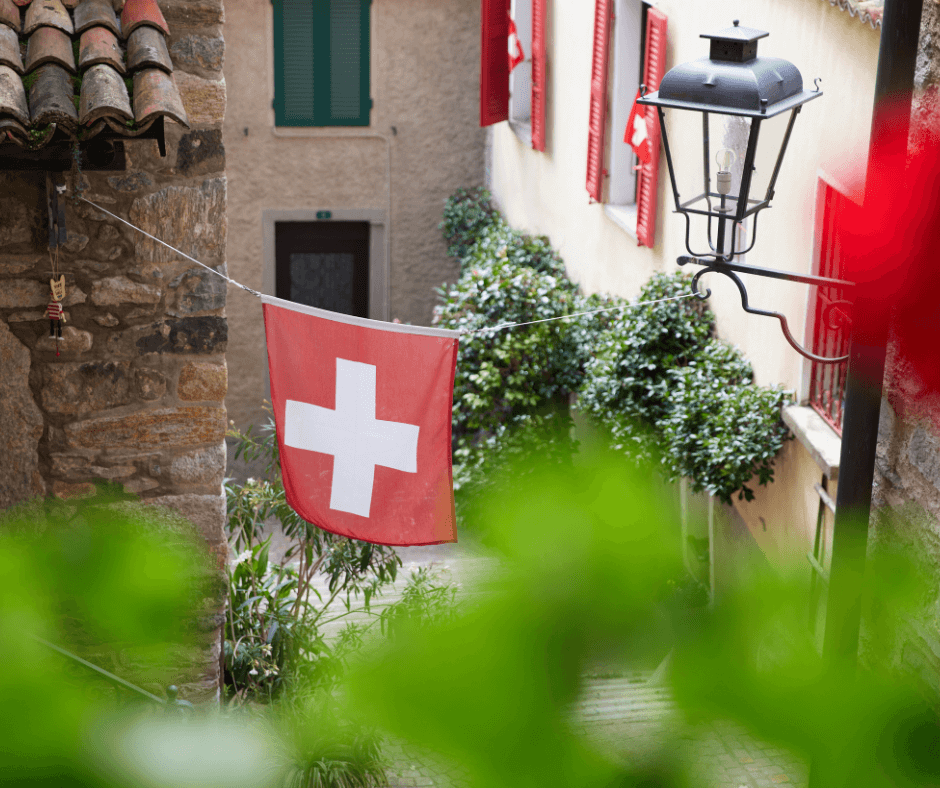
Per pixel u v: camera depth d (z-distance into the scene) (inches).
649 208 303.0
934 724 20.8
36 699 19.5
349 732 20.1
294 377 174.4
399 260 491.5
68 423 166.4
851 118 187.3
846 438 104.8
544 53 411.2
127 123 129.4
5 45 131.6
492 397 340.8
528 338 336.2
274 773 19.9
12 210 155.6
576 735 19.4
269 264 480.7
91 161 146.2
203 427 170.4
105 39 137.8
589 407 264.2
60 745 19.0
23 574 21.0
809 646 21.0
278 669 191.9
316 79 466.6
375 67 469.7
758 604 20.9
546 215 423.8
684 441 227.0
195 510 172.7
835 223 53.3
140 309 164.6
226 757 19.6
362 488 177.5
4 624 20.3
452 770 19.4
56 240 154.4
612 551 20.6
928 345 27.5
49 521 22.9
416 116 478.6
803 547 24.5
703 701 19.7
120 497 170.4
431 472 176.6
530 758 19.3
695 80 130.5
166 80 136.4
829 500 199.6
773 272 145.0
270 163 471.8
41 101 124.7
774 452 220.5
